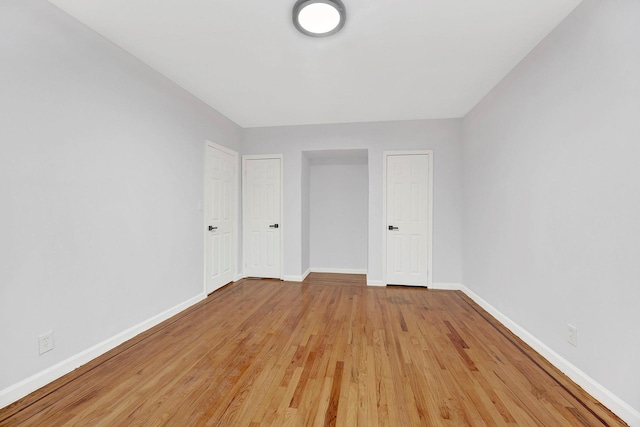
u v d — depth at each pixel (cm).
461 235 402
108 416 152
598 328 169
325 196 516
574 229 189
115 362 206
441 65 260
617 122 156
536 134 229
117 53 232
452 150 405
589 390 173
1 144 159
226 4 184
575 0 179
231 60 254
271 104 355
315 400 165
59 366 187
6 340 161
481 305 330
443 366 202
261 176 452
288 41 224
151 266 270
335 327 269
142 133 258
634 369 147
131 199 247
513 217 263
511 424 147
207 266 362
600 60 167
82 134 204
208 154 361
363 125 425
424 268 414
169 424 146
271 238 453
